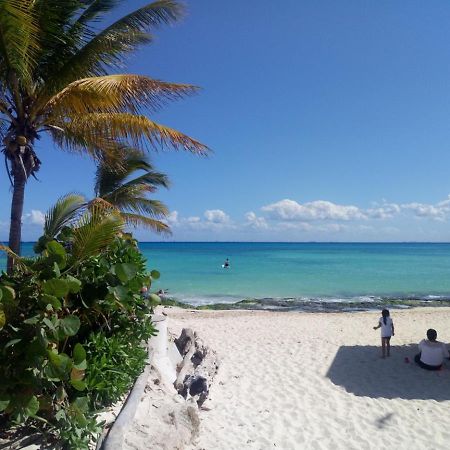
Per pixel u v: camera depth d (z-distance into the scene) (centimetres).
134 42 959
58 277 389
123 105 841
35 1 848
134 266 448
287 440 602
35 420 406
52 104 829
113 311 493
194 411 530
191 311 1977
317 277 4172
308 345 1214
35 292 392
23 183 927
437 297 2870
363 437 623
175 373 749
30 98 930
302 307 2394
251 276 4241
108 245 503
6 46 774
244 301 2625
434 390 840
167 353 812
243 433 612
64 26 939
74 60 916
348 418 692
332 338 1317
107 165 1171
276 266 5619
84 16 988
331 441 606
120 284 450
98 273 453
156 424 466
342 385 863
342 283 3681
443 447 598
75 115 885
